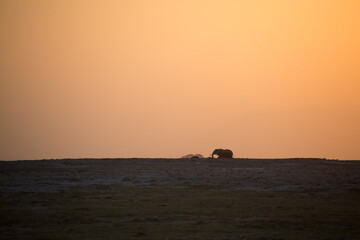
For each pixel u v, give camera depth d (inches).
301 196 6058.1
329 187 6761.8
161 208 5201.8
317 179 7411.4
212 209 5172.2
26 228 4325.8
